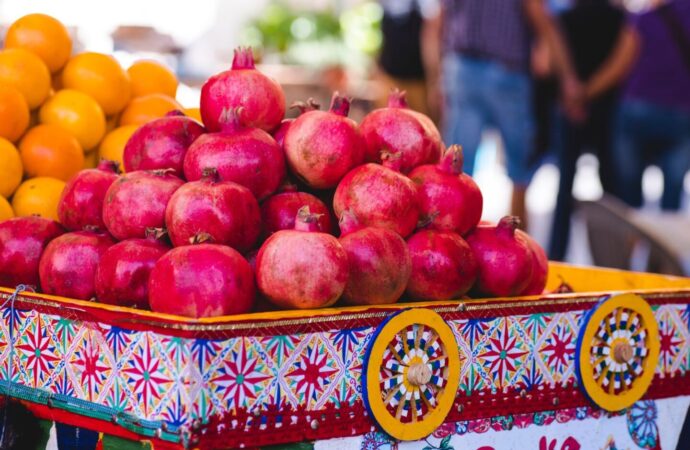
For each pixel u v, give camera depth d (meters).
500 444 1.79
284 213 1.77
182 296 1.53
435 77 6.85
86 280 1.77
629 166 5.98
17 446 1.69
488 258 1.85
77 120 2.41
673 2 5.64
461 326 1.72
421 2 7.18
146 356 1.49
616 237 3.70
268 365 1.51
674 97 5.79
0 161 2.23
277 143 1.83
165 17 8.11
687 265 3.46
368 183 1.76
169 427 1.45
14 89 2.31
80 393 1.60
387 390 1.64
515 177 5.75
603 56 5.63
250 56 1.91
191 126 1.89
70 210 1.88
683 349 2.05
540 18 5.41
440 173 1.87
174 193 1.70
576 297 1.87
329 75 7.63
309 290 1.58
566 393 1.87
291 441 1.53
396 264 1.67
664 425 2.03
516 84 5.50
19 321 1.71
